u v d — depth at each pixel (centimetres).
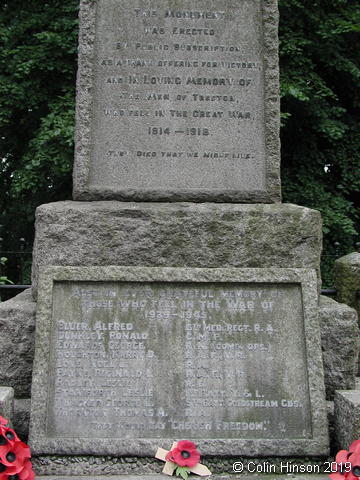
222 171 410
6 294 891
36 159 898
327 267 977
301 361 335
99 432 318
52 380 327
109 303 341
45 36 945
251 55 423
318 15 1024
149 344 335
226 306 343
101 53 417
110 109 411
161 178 407
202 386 328
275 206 390
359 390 341
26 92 980
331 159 1098
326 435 317
